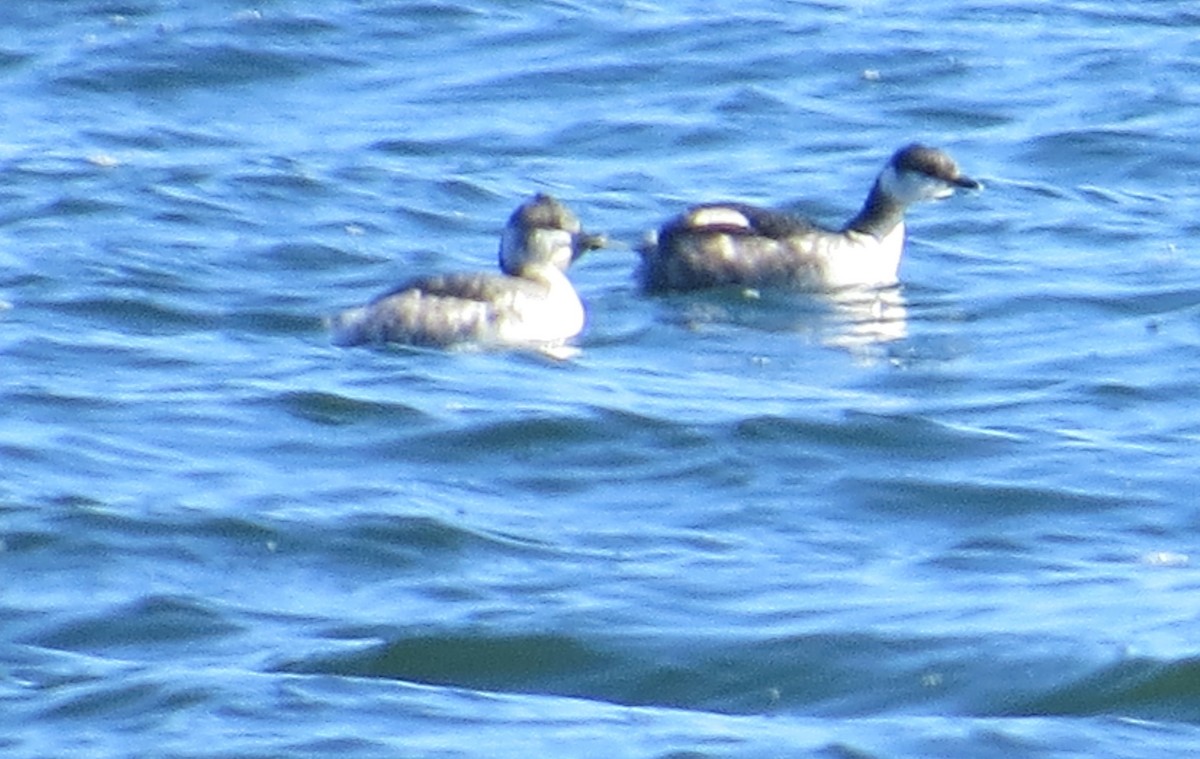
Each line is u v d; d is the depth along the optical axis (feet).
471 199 83.15
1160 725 45.21
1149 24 104.37
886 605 50.14
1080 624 48.75
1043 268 76.07
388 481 57.67
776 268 73.31
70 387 63.41
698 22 103.30
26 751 43.57
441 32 101.86
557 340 68.54
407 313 67.51
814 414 61.41
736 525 55.36
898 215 75.10
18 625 49.49
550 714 45.50
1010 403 63.57
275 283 73.82
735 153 89.45
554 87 96.27
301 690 46.21
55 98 93.71
